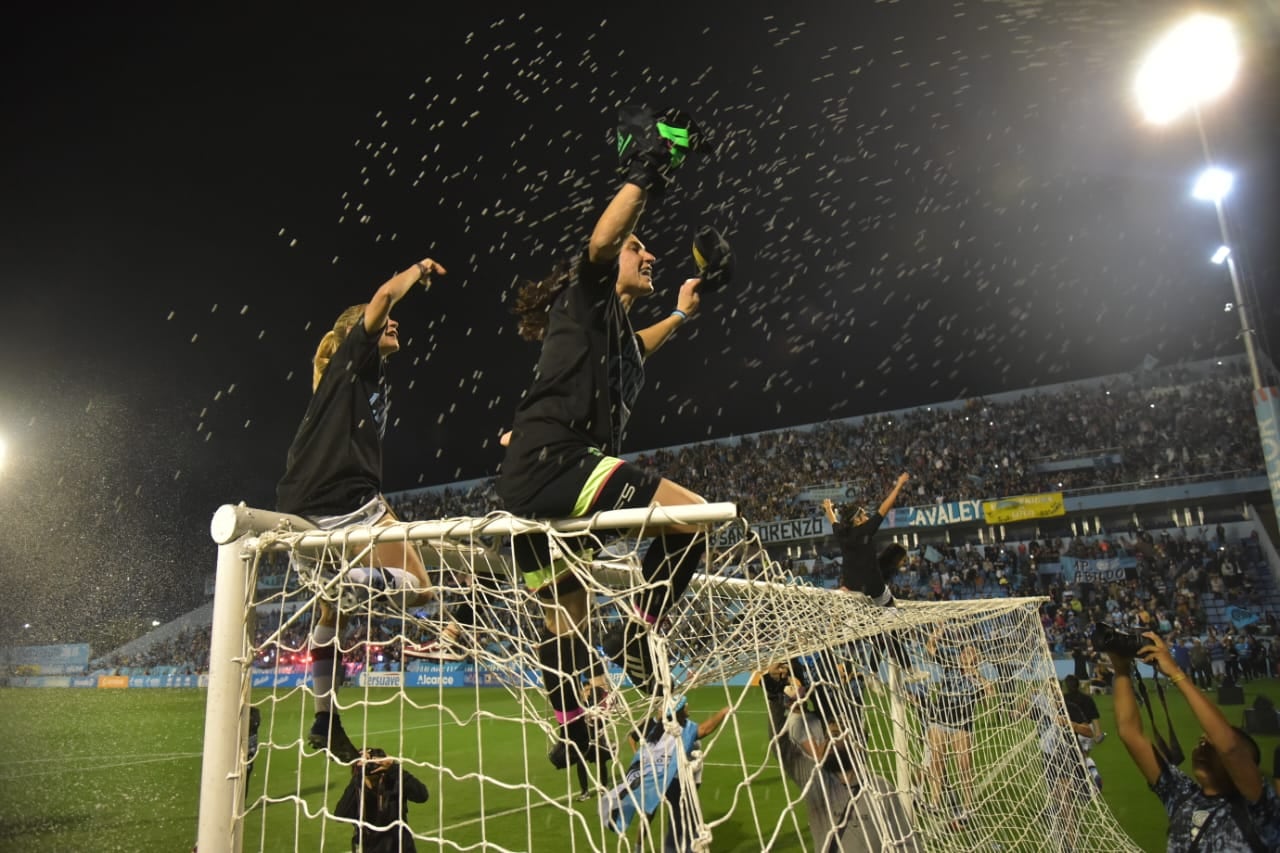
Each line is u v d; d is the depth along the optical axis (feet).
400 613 8.17
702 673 6.72
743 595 9.70
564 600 7.81
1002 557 79.66
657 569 7.20
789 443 102.32
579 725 7.63
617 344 8.21
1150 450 81.71
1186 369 85.15
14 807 27.04
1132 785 25.86
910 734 10.69
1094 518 80.12
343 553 7.93
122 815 25.59
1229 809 10.04
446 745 39.70
